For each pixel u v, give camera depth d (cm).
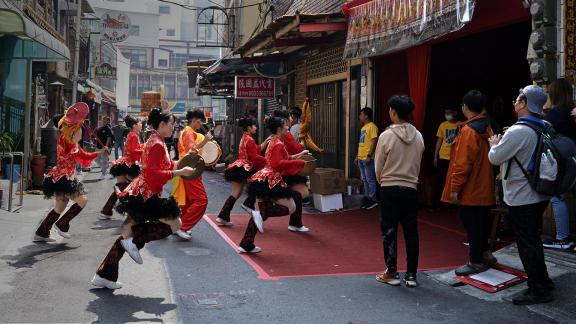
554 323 460
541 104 505
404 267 644
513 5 775
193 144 777
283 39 1275
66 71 2362
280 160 714
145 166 532
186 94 7788
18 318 457
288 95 1667
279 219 959
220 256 686
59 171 735
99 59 3647
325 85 1403
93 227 859
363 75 1152
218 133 2191
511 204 504
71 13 2547
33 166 1244
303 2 1631
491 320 468
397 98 568
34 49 1238
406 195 555
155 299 514
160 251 707
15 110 1502
